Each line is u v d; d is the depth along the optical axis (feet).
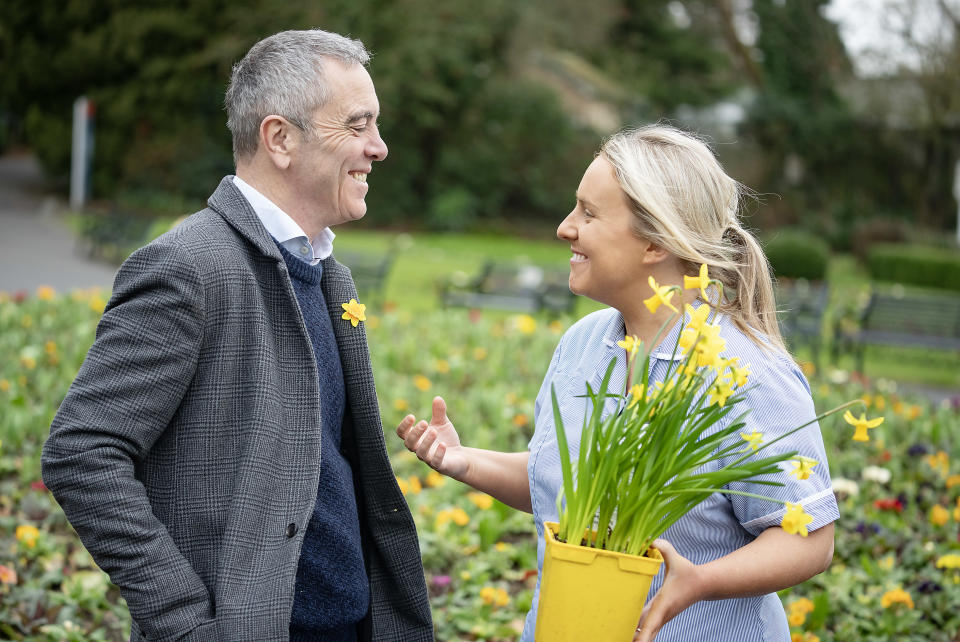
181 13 123.24
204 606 7.29
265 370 7.68
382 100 129.29
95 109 124.77
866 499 19.44
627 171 7.71
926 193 131.54
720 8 160.76
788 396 7.58
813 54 140.67
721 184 7.94
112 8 124.67
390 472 8.82
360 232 125.90
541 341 34.99
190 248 7.63
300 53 8.04
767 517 7.30
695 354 6.75
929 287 94.07
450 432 9.13
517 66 142.92
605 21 153.58
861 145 136.46
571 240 8.13
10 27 125.90
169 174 124.77
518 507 9.36
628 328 8.27
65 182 134.82
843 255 134.72
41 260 72.13
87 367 7.41
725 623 7.62
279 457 7.66
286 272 7.94
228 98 8.40
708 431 7.50
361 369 8.79
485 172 137.69
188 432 7.59
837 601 14.90
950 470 21.84
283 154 8.09
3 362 26.22
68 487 7.18
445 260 94.27
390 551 8.89
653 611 6.79
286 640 7.30
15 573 14.33
